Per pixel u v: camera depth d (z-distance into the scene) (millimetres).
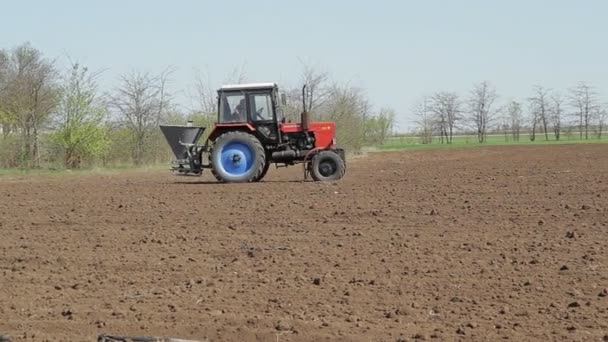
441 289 8664
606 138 73000
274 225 13180
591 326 7227
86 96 33312
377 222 13336
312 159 21734
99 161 34125
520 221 13141
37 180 24672
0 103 32656
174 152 22094
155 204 16266
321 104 40312
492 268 9641
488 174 23703
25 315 7836
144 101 34781
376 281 9047
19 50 42000
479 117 75375
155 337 6742
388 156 41625
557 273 9320
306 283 9008
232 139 21516
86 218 14266
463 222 13164
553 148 46125
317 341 6875
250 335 7047
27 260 10469
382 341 6848
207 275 9531
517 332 7066
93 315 7762
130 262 10297
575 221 13016
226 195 17859
